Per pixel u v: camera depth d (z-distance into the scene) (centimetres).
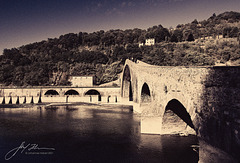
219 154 1739
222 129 1703
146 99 5778
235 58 10550
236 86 1545
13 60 16262
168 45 15375
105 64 15788
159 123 3831
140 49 15650
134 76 6675
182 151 3088
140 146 3325
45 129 4756
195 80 2155
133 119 5812
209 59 11206
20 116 6650
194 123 2177
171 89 2897
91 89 11412
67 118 6203
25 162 2861
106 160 2848
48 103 10500
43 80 13988
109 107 8881
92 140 3797
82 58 15938
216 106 1788
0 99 10569
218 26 18488
